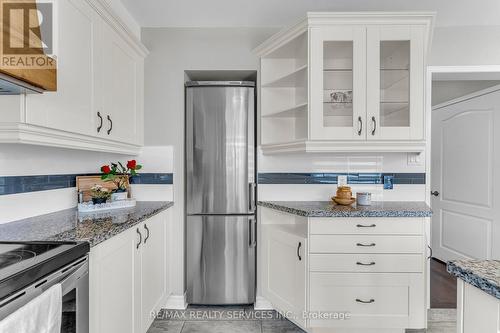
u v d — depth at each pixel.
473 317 0.80
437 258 3.49
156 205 2.23
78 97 1.51
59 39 1.36
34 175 1.67
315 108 2.04
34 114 1.20
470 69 2.46
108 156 2.44
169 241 2.40
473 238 3.00
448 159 3.31
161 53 2.49
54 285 0.96
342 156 2.50
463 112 3.11
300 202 2.40
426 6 2.20
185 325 2.23
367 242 1.90
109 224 1.51
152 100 2.48
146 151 2.48
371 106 2.04
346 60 2.08
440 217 3.44
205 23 2.46
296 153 2.37
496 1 2.12
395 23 2.02
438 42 2.47
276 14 2.33
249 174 2.43
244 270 2.45
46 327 0.89
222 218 2.43
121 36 2.00
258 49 2.43
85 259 1.17
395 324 1.91
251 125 2.44
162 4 2.18
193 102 2.45
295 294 2.03
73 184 2.01
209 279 2.45
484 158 2.88
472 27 2.46
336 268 1.90
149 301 1.94
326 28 2.03
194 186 2.44
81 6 1.53
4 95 1.15
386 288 1.91
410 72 2.04
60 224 1.50
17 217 1.55
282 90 2.50
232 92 2.43
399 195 2.48
